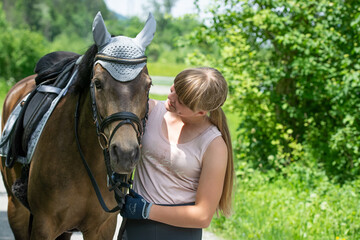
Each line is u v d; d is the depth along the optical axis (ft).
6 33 94.07
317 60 25.04
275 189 21.93
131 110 9.40
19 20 266.57
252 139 27.02
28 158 12.46
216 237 17.53
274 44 26.76
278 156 24.71
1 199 22.99
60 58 15.42
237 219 18.53
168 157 8.88
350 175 23.57
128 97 9.44
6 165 13.67
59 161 11.60
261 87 26.18
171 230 8.88
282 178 23.73
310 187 22.08
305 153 24.59
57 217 12.09
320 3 23.80
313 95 24.06
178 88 8.39
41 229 12.17
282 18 24.12
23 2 282.97
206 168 8.64
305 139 26.32
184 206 8.66
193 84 8.17
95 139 11.23
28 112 13.33
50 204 11.85
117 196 9.06
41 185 11.87
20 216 15.24
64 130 11.71
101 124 9.82
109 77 9.59
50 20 283.38
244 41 25.38
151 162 9.12
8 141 14.17
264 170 25.61
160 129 9.21
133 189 9.60
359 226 16.69
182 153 8.80
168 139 9.02
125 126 9.26
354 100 22.29
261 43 27.45
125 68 9.58
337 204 19.21
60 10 303.89
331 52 22.95
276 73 24.94
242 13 26.73
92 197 11.84
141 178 9.36
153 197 9.09
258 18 24.20
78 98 11.53
